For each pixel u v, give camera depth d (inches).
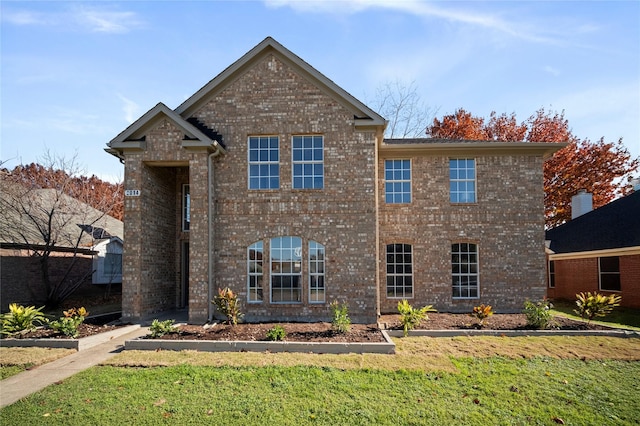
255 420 221.5
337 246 502.3
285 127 514.3
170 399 248.2
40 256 658.2
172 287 579.5
